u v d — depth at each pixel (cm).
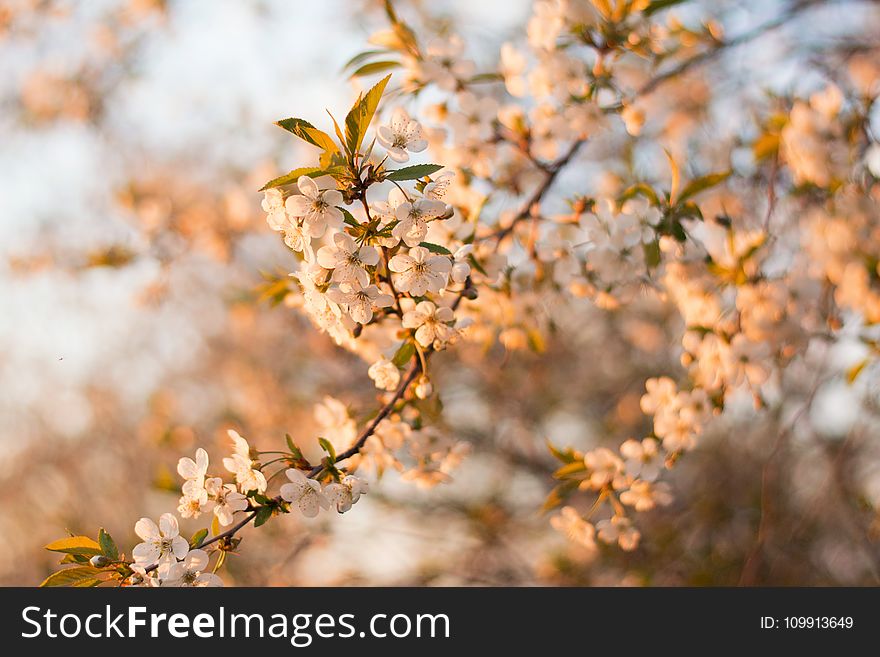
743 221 314
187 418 710
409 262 207
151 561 212
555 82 286
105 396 818
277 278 311
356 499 219
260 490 216
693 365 275
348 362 618
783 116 284
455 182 294
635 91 296
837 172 249
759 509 607
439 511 694
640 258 270
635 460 278
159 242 484
